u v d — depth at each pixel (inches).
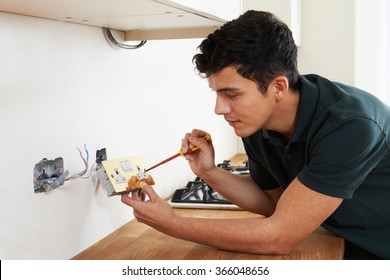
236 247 48.9
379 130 47.0
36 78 47.3
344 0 121.4
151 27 61.0
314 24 123.6
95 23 54.8
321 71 124.5
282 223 46.9
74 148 53.4
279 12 106.0
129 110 65.1
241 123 47.0
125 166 54.6
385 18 122.1
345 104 47.8
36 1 39.5
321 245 52.5
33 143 47.0
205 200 69.7
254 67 44.1
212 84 46.1
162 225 50.3
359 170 46.1
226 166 91.7
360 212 52.9
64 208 51.9
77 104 53.8
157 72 72.9
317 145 46.6
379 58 121.3
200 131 60.6
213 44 44.9
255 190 62.4
